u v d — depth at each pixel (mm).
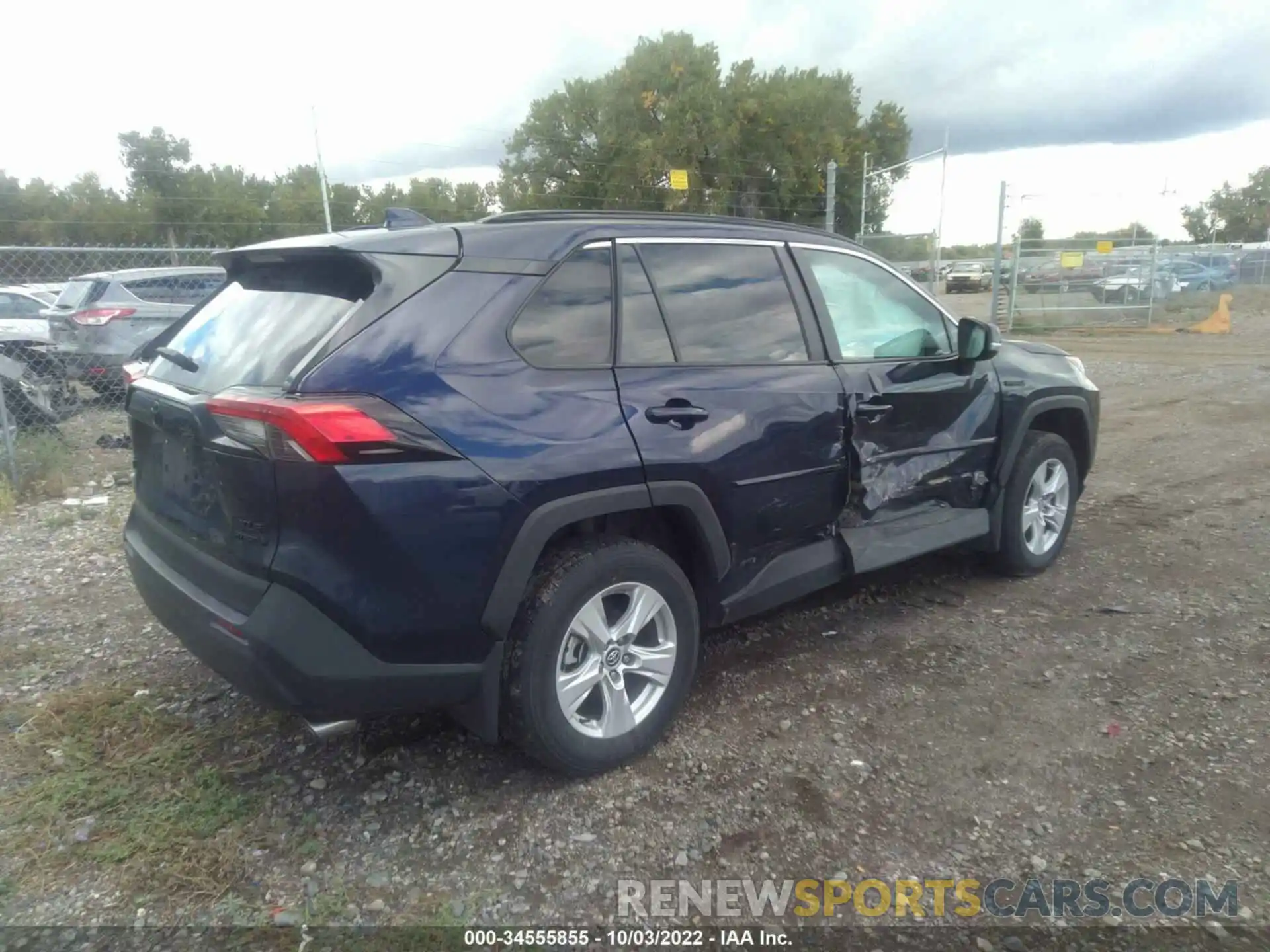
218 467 2752
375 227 3547
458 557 2762
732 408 3451
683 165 34031
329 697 2672
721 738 3457
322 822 2982
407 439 2666
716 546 3436
